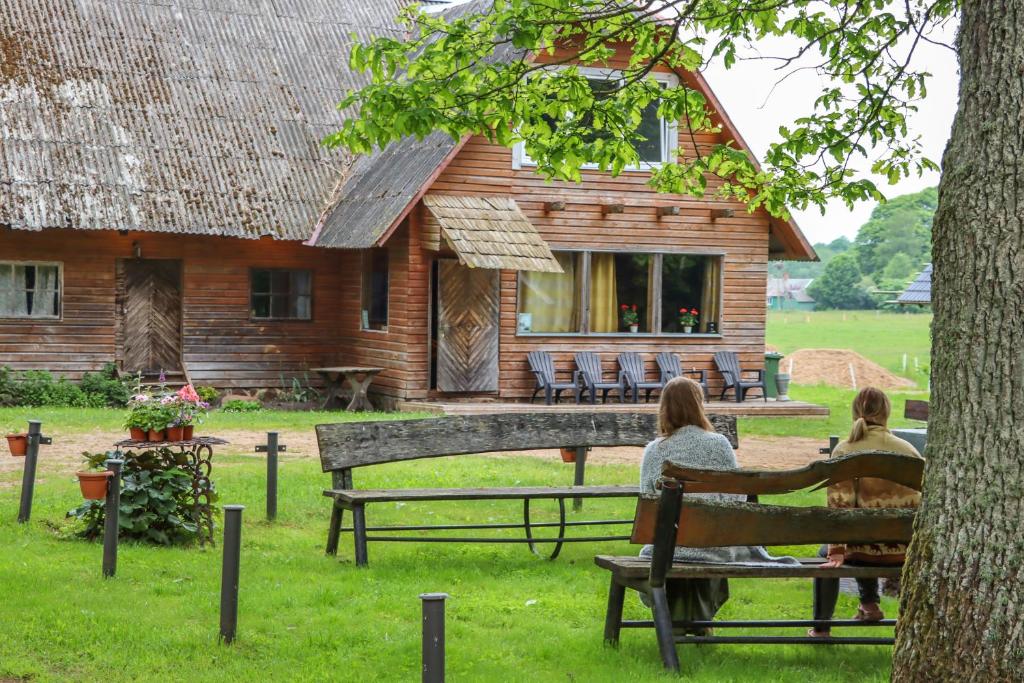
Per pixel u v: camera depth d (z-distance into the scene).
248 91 28.00
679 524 7.05
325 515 12.16
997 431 5.44
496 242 22.94
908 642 5.66
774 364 27.72
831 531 7.22
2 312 24.81
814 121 12.30
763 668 7.33
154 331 26.30
